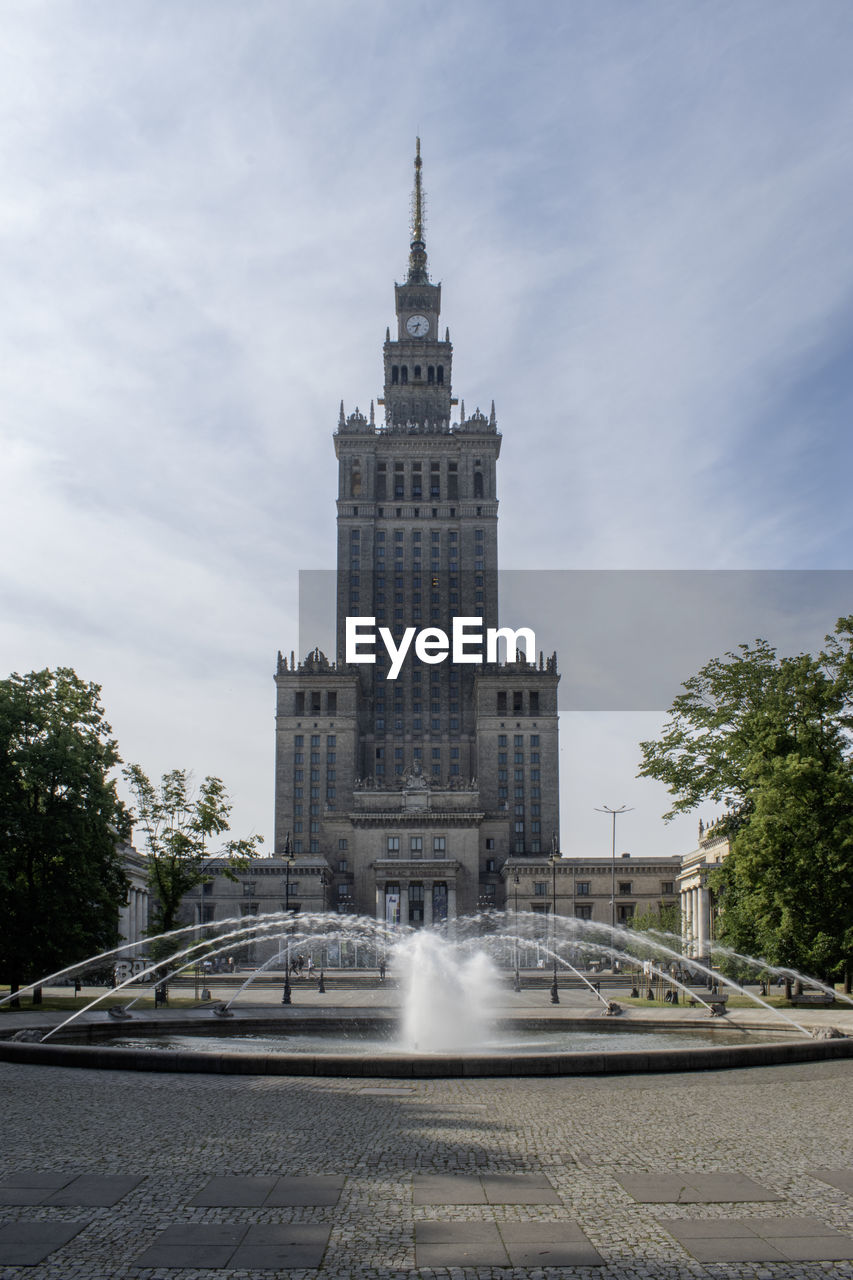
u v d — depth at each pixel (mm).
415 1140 21797
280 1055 32219
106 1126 23266
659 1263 14469
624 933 94938
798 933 65312
